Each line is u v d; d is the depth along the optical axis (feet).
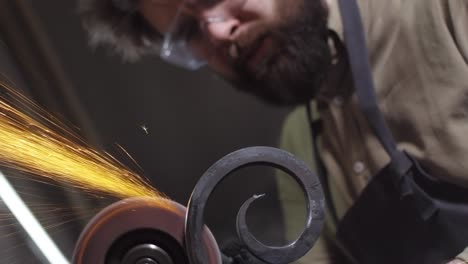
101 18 4.85
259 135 7.15
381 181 4.69
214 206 6.43
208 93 7.02
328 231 5.03
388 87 4.62
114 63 6.61
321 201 3.24
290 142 5.13
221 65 4.72
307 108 4.96
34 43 6.13
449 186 4.53
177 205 3.26
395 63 4.58
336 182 4.93
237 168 3.19
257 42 4.47
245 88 4.81
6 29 6.00
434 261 4.68
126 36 4.84
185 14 4.45
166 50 4.58
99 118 6.64
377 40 4.64
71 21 6.30
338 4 4.54
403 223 4.70
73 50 6.39
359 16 4.52
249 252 3.26
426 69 4.47
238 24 4.43
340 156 4.87
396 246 4.77
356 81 4.55
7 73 6.02
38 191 5.66
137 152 6.86
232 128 7.13
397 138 4.67
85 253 3.19
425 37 4.47
